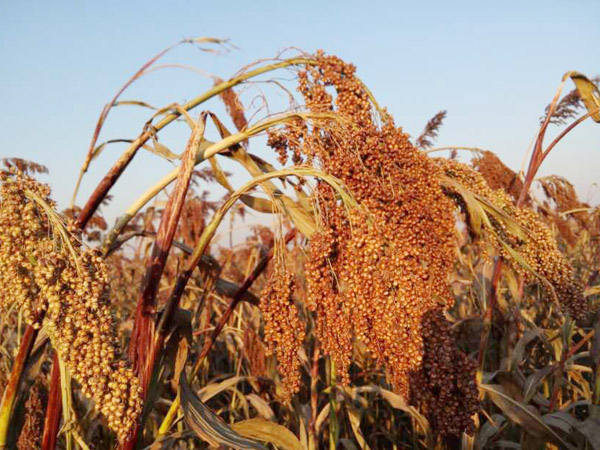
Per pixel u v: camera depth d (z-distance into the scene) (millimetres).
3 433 414
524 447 667
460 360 495
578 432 649
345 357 417
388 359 422
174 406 530
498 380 705
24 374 446
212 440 424
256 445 415
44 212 350
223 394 923
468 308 1131
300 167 455
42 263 330
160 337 454
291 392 434
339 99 524
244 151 514
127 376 338
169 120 477
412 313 401
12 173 351
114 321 353
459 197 643
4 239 327
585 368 723
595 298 993
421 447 817
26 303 336
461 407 491
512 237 635
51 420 429
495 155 859
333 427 663
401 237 450
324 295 424
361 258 405
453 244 504
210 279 627
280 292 434
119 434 338
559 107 784
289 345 428
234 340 976
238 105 504
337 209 440
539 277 604
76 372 330
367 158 485
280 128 494
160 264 436
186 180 439
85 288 329
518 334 824
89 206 442
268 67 504
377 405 904
